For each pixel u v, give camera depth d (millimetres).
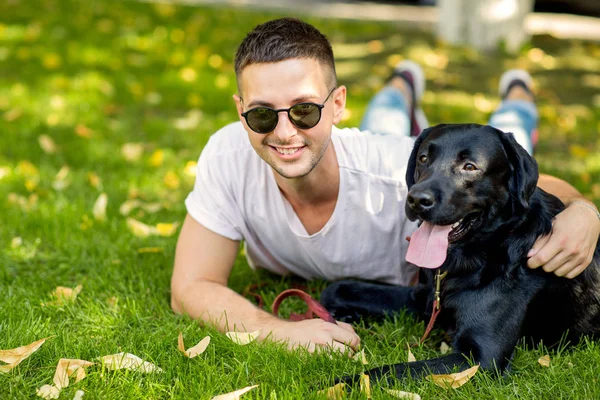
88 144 5723
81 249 4000
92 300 3457
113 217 4402
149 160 5434
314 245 3326
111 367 2744
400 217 3268
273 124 2809
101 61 8523
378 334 3178
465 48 9055
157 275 3723
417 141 3051
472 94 7477
